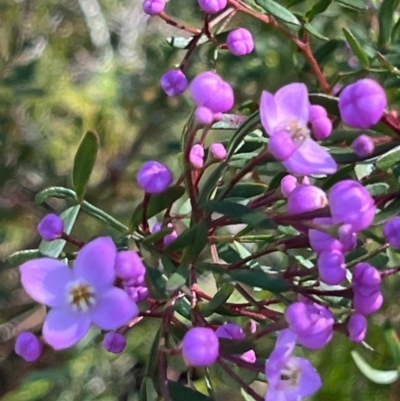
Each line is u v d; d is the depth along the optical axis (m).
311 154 0.18
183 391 0.18
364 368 0.26
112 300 0.18
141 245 0.19
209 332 0.17
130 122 0.42
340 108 0.18
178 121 0.38
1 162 0.38
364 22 0.29
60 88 0.41
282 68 0.31
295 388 0.17
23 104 0.39
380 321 0.30
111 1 0.45
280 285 0.18
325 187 0.19
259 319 0.19
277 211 0.19
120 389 0.37
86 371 0.36
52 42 0.43
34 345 0.19
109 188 0.40
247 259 0.19
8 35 0.39
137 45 0.44
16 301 0.40
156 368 0.18
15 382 0.38
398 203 0.19
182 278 0.18
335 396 0.36
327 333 0.17
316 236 0.17
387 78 0.23
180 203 0.22
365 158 0.19
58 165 0.41
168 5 0.35
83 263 0.18
